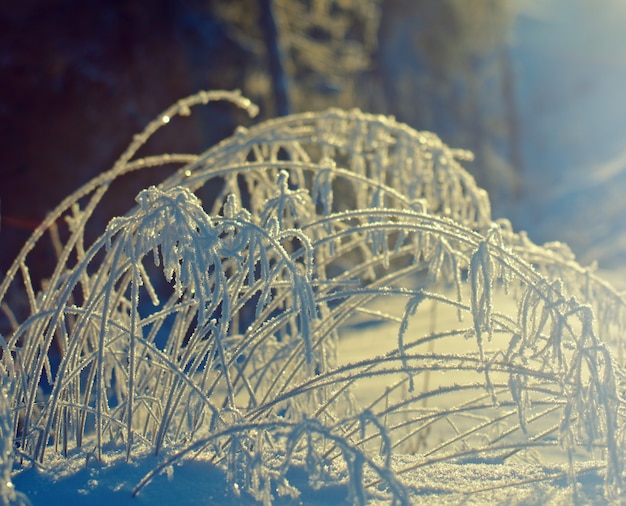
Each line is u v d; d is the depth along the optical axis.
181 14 11.42
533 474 2.20
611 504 1.93
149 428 2.89
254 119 12.05
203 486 2.07
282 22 13.32
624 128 42.31
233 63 11.91
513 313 5.98
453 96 27.45
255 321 2.37
